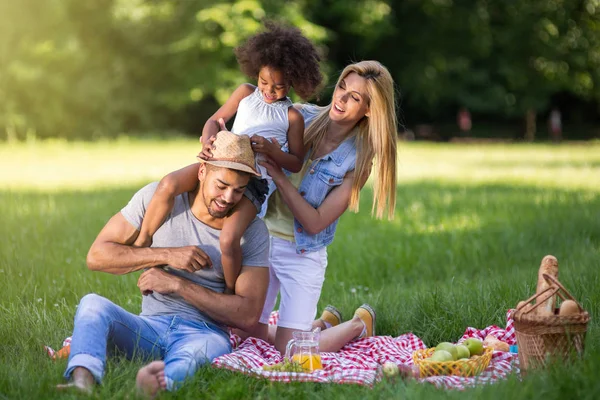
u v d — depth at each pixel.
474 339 4.80
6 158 23.80
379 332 5.83
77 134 34.84
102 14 35.47
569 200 12.88
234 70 37.91
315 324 5.60
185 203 4.64
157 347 4.53
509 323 5.37
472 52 41.56
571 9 41.38
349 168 5.27
